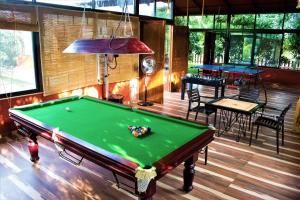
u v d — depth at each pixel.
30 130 3.18
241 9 9.67
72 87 5.20
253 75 9.15
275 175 3.34
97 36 5.47
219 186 3.06
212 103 4.50
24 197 2.78
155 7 7.20
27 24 4.21
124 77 6.43
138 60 6.75
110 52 2.62
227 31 10.47
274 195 2.91
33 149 3.42
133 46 2.62
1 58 4.34
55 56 4.77
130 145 2.40
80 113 3.34
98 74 5.75
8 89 4.45
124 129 2.81
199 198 2.83
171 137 2.62
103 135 2.63
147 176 1.84
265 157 3.85
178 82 8.32
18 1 4.08
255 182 3.16
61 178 3.14
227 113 5.87
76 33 5.04
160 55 6.52
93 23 5.35
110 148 2.33
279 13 9.28
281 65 10.04
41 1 4.47
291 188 3.06
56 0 4.72
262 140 4.49
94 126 2.89
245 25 10.25
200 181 3.15
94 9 5.38
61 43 4.81
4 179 3.09
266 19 9.84
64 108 3.54
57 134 2.56
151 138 2.58
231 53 10.99
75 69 5.20
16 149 3.88
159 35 6.41
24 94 4.55
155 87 6.74
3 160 3.54
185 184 2.90
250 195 2.90
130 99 6.78
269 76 10.20
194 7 10.03
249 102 4.61
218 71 9.17
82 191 2.90
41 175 3.20
